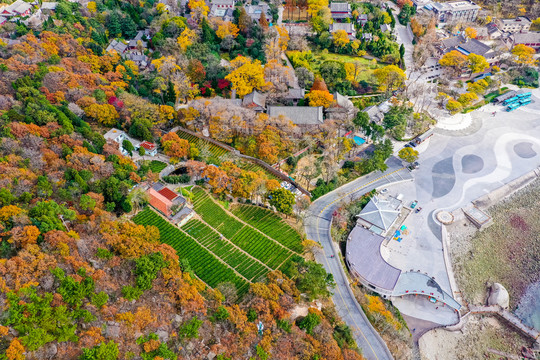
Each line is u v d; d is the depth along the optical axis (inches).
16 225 5374.0
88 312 4643.2
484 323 6692.9
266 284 5964.6
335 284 6230.3
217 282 6245.1
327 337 5413.4
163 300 5177.2
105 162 7032.5
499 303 6875.0
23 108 7450.8
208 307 5369.1
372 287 6747.1
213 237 6973.4
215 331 5093.5
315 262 6663.4
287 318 5433.1
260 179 7411.4
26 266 4783.5
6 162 6161.4
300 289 6043.3
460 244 7687.0
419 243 7598.4
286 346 5088.6
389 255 7381.9
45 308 4434.1
